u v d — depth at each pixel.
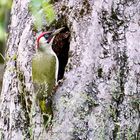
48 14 12.23
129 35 11.80
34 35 12.57
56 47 12.41
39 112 12.11
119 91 11.68
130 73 11.72
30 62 12.48
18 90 12.83
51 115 11.78
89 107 11.66
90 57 11.75
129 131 11.62
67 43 12.32
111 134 11.62
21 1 13.34
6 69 13.40
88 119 11.64
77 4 12.09
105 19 11.85
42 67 11.72
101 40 11.80
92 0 11.98
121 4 11.88
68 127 11.66
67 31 12.23
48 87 11.60
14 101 12.89
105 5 11.89
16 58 13.08
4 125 13.19
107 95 11.67
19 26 13.17
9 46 13.50
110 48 11.77
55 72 11.74
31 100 12.37
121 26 11.84
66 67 11.86
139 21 11.88
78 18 11.98
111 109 11.63
